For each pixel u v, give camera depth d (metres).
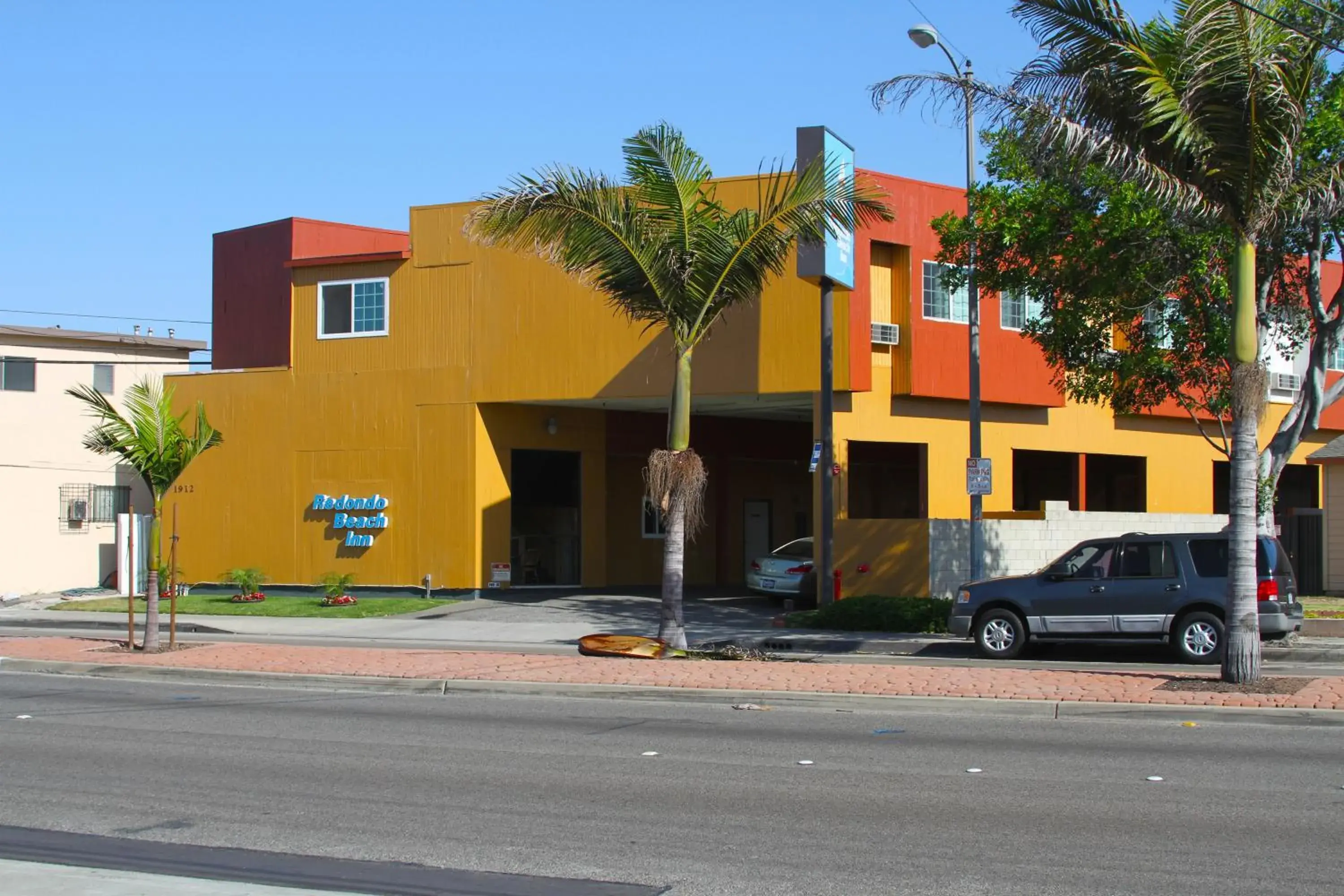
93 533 37.88
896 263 28.69
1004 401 29.84
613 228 18.69
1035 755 11.40
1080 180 18.94
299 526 32.34
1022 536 26.92
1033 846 8.14
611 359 29.23
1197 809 9.16
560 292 29.88
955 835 8.47
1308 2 15.73
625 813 9.23
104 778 10.61
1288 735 12.40
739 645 22.00
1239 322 14.83
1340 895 7.00
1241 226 14.91
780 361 27.67
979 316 26.42
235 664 18.03
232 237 38.34
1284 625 17.95
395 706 14.94
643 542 35.28
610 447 33.69
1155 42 15.20
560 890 7.29
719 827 8.77
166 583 33.72
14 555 36.38
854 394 27.88
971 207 22.86
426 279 31.30
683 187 18.84
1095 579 18.88
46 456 37.12
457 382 30.83
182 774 10.79
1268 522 22.27
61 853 8.18
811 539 29.59
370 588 31.45
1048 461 36.16
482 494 30.70
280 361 36.97
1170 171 15.25
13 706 14.95
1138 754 11.41
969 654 20.50
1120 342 29.83
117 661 18.59
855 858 7.91
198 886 7.27
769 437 36.69
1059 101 15.51
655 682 15.76
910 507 36.81
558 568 32.78
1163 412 33.78
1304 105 15.08
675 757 11.47
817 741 12.24
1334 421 37.97
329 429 32.12
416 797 9.83
